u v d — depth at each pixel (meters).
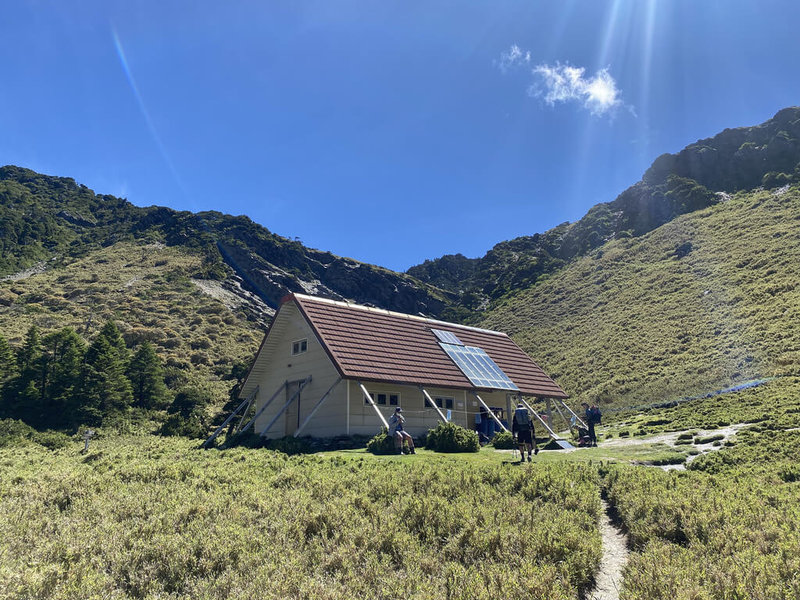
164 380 64.69
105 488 11.41
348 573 6.58
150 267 127.94
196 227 170.50
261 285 138.75
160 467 13.83
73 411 46.16
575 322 66.50
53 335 55.94
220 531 7.89
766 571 6.24
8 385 49.62
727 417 25.06
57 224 179.88
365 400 25.66
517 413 16.78
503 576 6.25
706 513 8.64
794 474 12.91
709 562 6.77
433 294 166.75
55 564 6.55
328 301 29.38
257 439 24.69
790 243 59.84
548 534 7.69
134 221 186.75
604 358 49.75
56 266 131.12
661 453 18.72
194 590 6.22
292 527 8.36
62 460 20.73
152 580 6.52
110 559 7.09
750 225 72.94
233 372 65.94
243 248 155.50
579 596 6.63
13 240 154.75
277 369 29.47
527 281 106.12
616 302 66.69
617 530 9.58
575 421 30.69
